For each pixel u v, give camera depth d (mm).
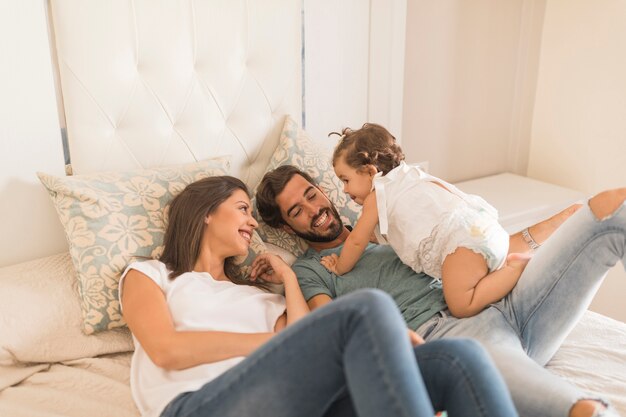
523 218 2355
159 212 1557
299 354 943
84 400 1245
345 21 2133
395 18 2246
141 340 1238
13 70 1496
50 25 1552
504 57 2756
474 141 2822
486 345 1289
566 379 1343
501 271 1442
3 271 1512
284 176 1742
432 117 2637
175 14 1711
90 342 1418
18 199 1574
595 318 1607
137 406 1221
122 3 1611
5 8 1454
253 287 1515
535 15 2723
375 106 2332
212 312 1329
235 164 1951
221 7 1801
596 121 2600
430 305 1505
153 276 1352
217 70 1837
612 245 1275
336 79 2184
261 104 1974
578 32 2604
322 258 1686
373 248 1747
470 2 2555
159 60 1708
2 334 1330
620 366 1383
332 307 934
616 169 2559
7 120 1515
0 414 1189
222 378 1029
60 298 1437
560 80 2730
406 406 833
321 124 2199
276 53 1967
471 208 1481
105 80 1624
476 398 960
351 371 889
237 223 1489
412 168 1563
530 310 1382
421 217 1482
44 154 1592
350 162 1598
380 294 929
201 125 1832
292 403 963
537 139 2910
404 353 874
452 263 1428
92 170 1659
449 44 2561
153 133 1740
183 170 1699
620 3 2402
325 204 1762
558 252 1342
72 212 1474
